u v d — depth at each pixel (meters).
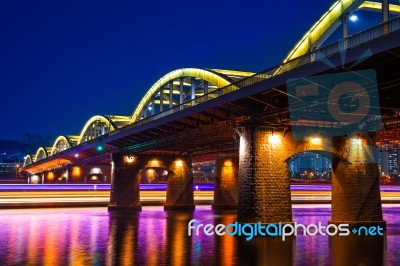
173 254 32.28
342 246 36.12
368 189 46.38
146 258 30.58
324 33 39.41
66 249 34.50
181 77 66.81
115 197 80.69
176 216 67.25
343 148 46.41
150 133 69.19
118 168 81.44
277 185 44.31
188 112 52.22
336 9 38.06
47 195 102.00
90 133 127.06
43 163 154.88
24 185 104.19
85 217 66.06
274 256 31.59
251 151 44.16
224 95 44.50
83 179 163.00
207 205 101.75
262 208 43.62
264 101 41.28
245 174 44.62
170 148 75.31
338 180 46.94
